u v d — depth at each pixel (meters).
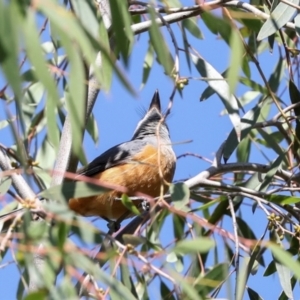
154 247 8.15
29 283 9.09
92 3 7.89
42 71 6.27
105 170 12.24
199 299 7.02
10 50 6.00
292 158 11.53
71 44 6.46
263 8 11.68
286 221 10.85
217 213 11.02
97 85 10.56
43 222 7.41
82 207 12.02
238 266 9.12
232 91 6.96
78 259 6.98
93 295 8.06
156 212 9.26
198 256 9.34
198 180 10.73
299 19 10.71
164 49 7.38
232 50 7.03
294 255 10.59
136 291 9.69
